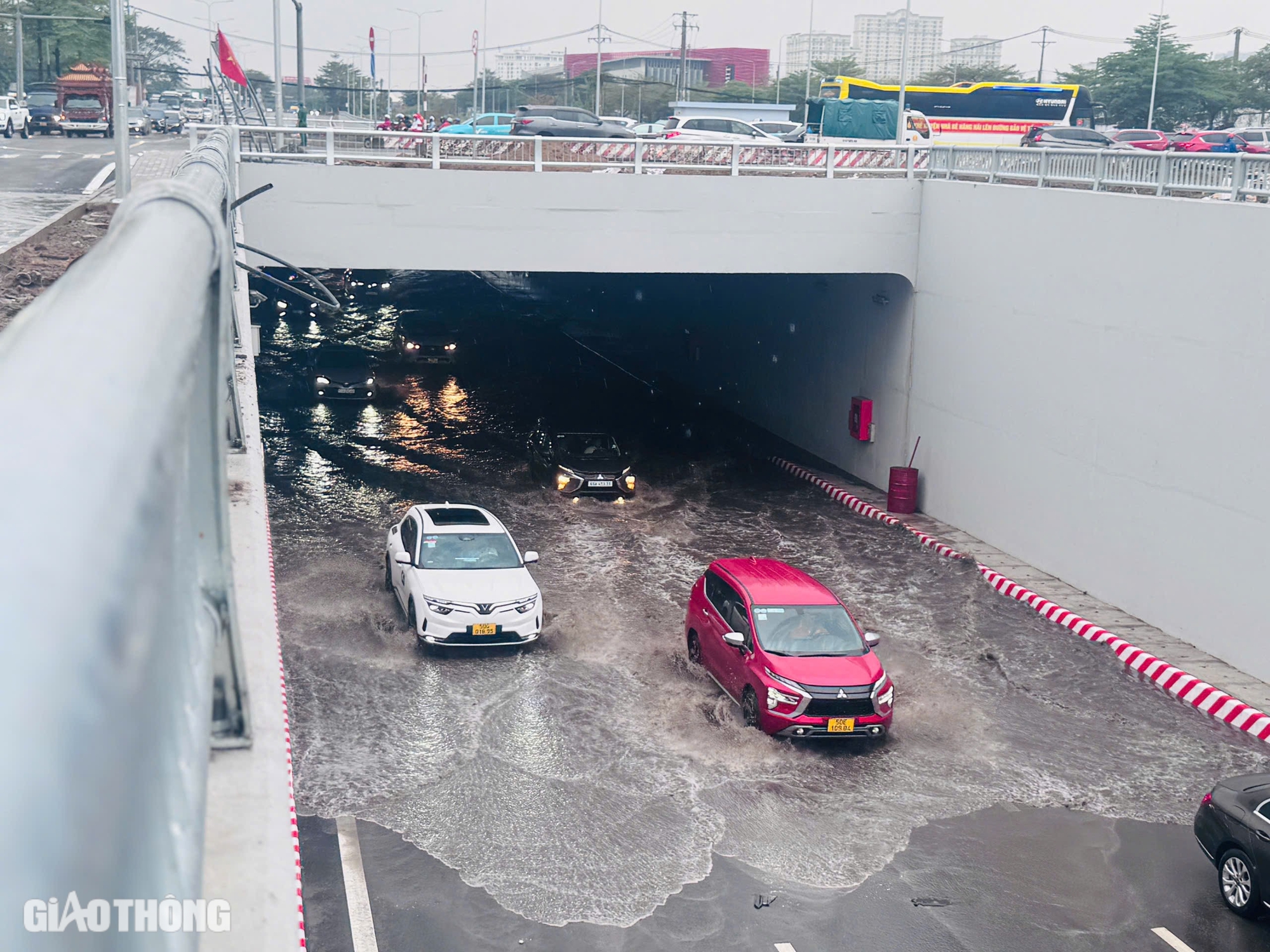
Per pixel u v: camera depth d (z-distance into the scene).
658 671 15.13
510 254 21.88
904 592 19.05
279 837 2.40
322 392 31.55
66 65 88.88
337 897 9.74
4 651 0.61
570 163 22.05
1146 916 9.98
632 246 22.38
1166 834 11.48
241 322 10.40
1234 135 38.28
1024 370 20.25
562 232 22.02
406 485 24.17
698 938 9.36
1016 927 9.73
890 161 24.11
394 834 10.80
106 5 89.44
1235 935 9.74
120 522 0.83
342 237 21.19
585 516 22.75
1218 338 15.59
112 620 0.74
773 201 22.86
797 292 29.62
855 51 194.00
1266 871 9.70
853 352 26.81
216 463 2.43
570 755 12.59
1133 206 17.27
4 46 87.56
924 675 15.53
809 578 15.15
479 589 15.45
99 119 49.84
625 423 31.92
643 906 9.80
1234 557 15.43
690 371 38.19
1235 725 14.10
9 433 0.79
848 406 27.09
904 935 9.54
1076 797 12.17
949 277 22.67
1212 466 15.79
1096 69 74.62
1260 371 14.88
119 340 1.12
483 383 36.53
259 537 4.56
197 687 1.55
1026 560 20.36
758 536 22.05
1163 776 12.75
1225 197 16.06
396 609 16.83
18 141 44.50
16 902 0.53
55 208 21.17
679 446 29.81
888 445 25.23
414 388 35.25
